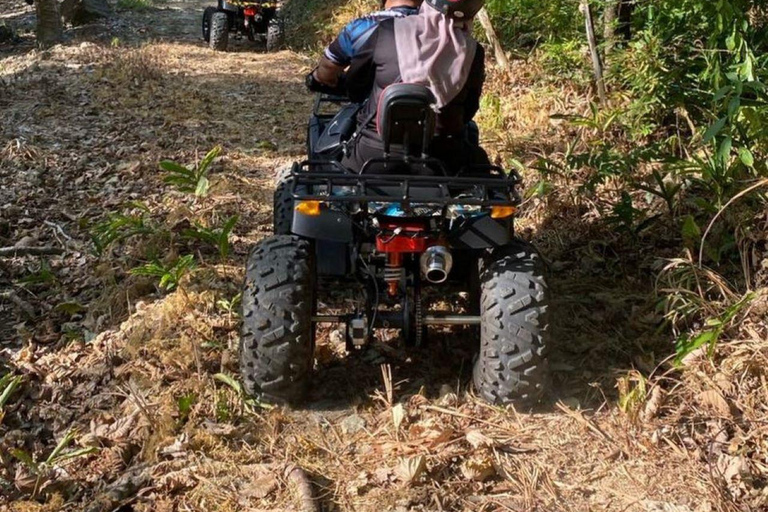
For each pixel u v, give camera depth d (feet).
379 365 12.82
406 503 9.69
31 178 21.66
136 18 62.75
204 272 15.55
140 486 10.00
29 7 68.95
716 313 12.74
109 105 29.66
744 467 9.98
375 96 10.94
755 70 15.61
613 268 15.25
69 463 10.55
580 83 23.54
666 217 16.08
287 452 10.68
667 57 19.24
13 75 35.68
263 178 22.36
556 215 17.22
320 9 50.88
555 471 10.31
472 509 9.64
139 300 14.94
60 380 12.62
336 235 10.83
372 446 10.84
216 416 11.29
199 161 23.27
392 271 10.99
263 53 45.21
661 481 10.05
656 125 19.45
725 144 13.58
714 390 11.16
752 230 14.20
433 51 10.53
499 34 29.78
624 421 11.10
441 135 11.01
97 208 19.84
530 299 10.78
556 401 11.67
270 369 11.05
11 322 14.74
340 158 12.02
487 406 11.47
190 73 37.42
